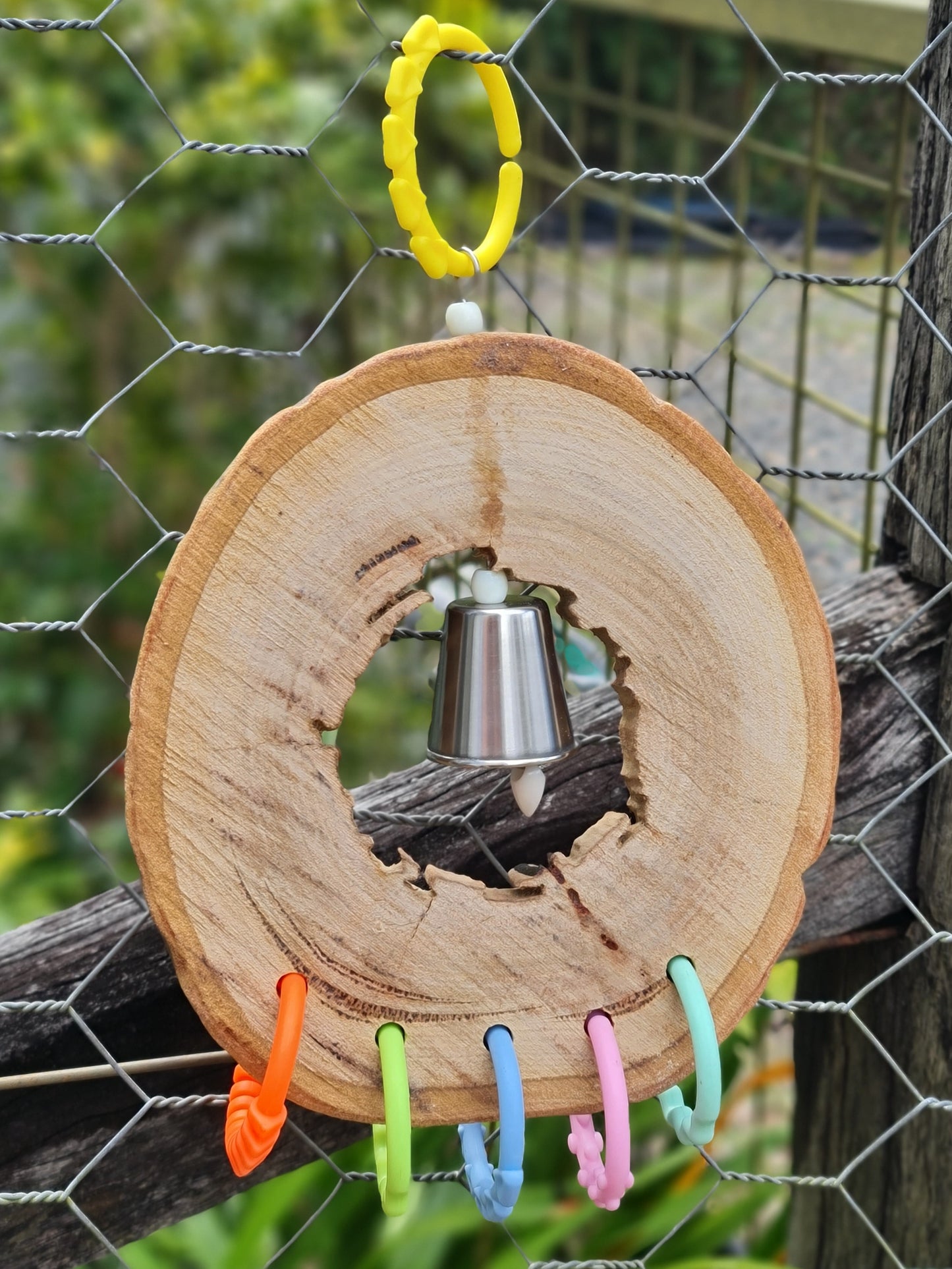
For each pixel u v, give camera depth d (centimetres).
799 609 75
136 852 69
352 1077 73
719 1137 192
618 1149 72
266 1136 69
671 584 74
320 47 250
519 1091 71
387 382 68
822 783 78
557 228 327
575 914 75
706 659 75
